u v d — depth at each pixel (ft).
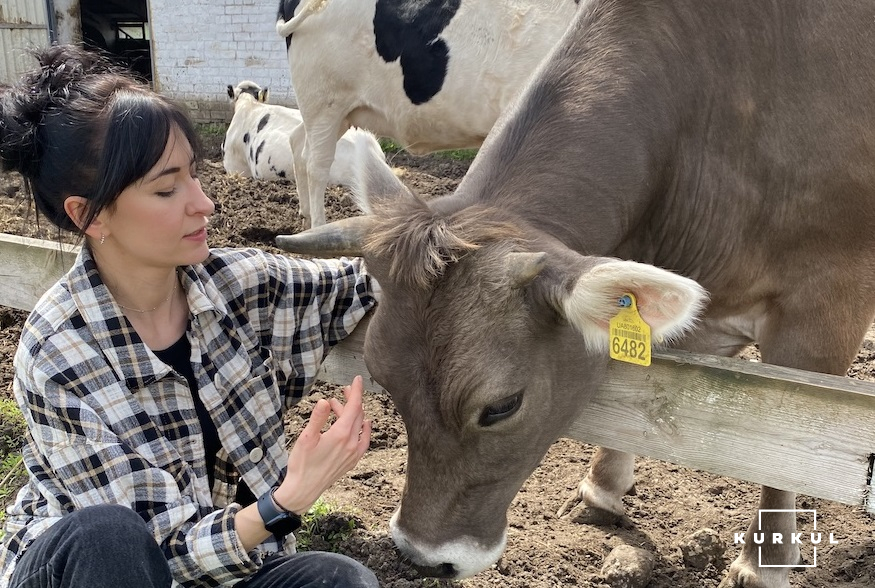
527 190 7.71
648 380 7.98
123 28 69.36
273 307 7.37
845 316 9.14
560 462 12.18
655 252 9.36
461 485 7.09
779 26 8.66
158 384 6.10
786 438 7.33
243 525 5.62
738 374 7.43
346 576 6.18
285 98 42.96
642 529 10.55
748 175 8.96
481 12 17.42
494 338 6.51
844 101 8.62
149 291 6.21
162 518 5.67
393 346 6.66
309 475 5.73
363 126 20.34
